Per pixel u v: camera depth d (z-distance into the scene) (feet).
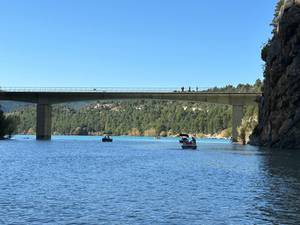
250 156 283.79
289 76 379.35
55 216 93.45
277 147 397.19
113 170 192.44
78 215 94.58
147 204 107.04
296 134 373.81
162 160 255.91
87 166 213.25
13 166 211.61
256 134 472.03
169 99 561.84
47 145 476.54
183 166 213.25
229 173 177.68
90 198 115.24
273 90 408.87
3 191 127.24
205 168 200.95
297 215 94.68
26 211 98.17
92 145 506.07
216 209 100.94
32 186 138.41
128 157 286.25
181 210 99.96
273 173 176.65
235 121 552.82
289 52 382.42
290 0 382.63
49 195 119.96
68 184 143.64
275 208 101.91
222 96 553.64
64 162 239.30
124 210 99.86
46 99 586.04
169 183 146.51
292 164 220.02
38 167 206.80
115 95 568.41
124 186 139.13
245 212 97.66
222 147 440.45
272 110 409.69
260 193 123.85
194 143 414.82
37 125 591.37
